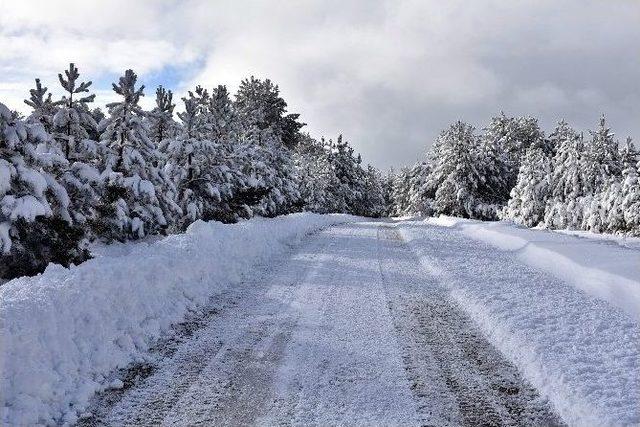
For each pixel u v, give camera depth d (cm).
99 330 582
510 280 1027
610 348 598
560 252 1255
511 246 1620
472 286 960
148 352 615
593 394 470
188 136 1988
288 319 767
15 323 482
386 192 10288
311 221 2577
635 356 570
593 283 942
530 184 3709
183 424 443
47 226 1028
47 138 1059
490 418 460
